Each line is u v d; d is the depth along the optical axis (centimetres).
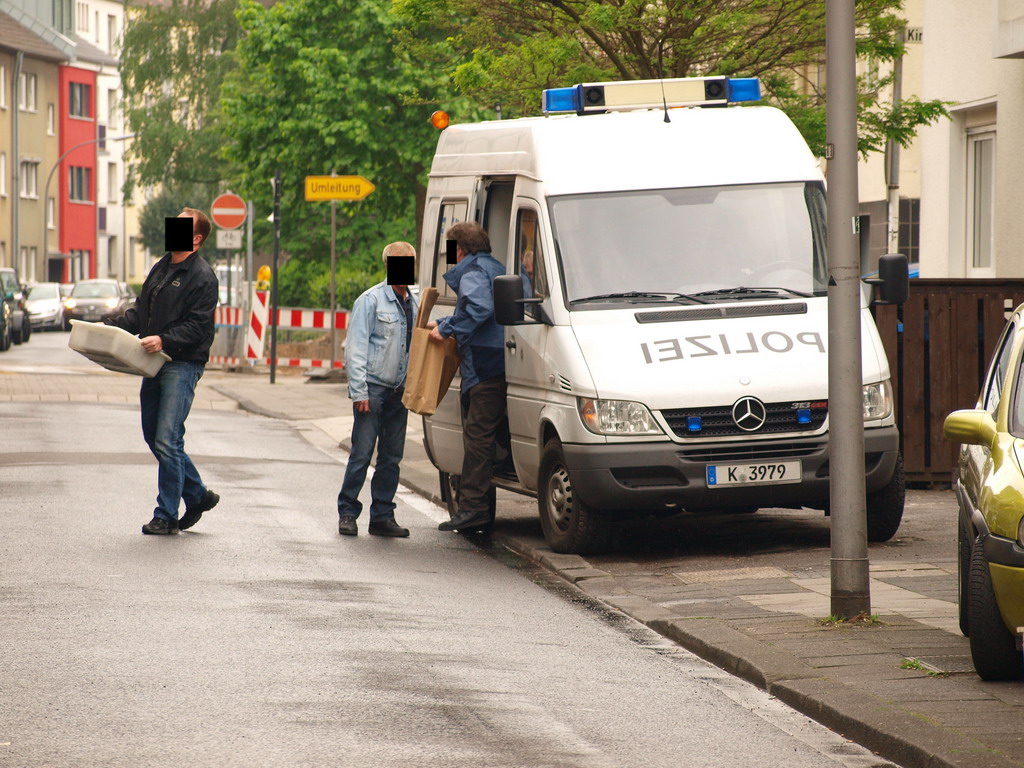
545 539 3288
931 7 5603
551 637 2336
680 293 3095
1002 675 1962
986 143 5369
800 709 1911
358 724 1767
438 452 3656
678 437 2939
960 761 1597
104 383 7969
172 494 3225
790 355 2997
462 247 3319
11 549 2973
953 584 2670
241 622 2338
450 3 5234
